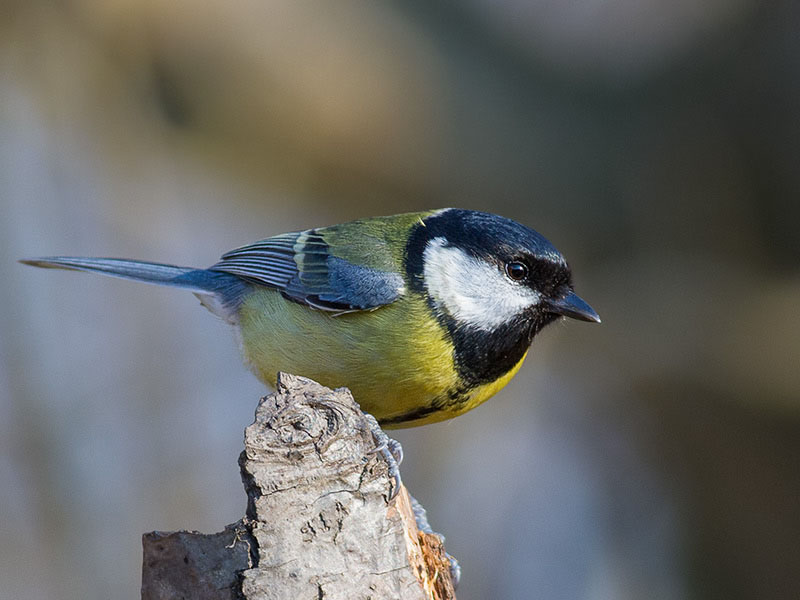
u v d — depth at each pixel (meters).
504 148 12.09
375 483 4.53
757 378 11.20
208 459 12.02
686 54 12.30
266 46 11.19
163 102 12.02
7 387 11.56
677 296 12.03
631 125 12.45
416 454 12.69
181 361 12.43
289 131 11.69
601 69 12.54
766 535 11.41
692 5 12.38
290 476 4.48
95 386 11.94
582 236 12.52
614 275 12.48
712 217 12.15
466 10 12.39
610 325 12.31
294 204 12.77
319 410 4.69
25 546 11.10
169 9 11.20
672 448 11.99
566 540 12.60
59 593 11.02
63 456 11.51
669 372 11.80
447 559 5.74
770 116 11.88
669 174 12.33
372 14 11.73
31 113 12.52
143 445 11.84
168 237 13.23
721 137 12.14
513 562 12.48
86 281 12.60
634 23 12.57
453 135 11.92
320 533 4.44
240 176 12.43
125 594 11.22
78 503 11.39
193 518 11.62
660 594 12.16
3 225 12.12
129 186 12.55
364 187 12.21
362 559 4.43
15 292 11.96
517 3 12.66
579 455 13.00
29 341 11.84
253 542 4.46
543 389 13.28
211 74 11.44
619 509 12.58
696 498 11.89
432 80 11.83
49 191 12.61
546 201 12.36
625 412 12.58
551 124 12.35
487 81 12.15
